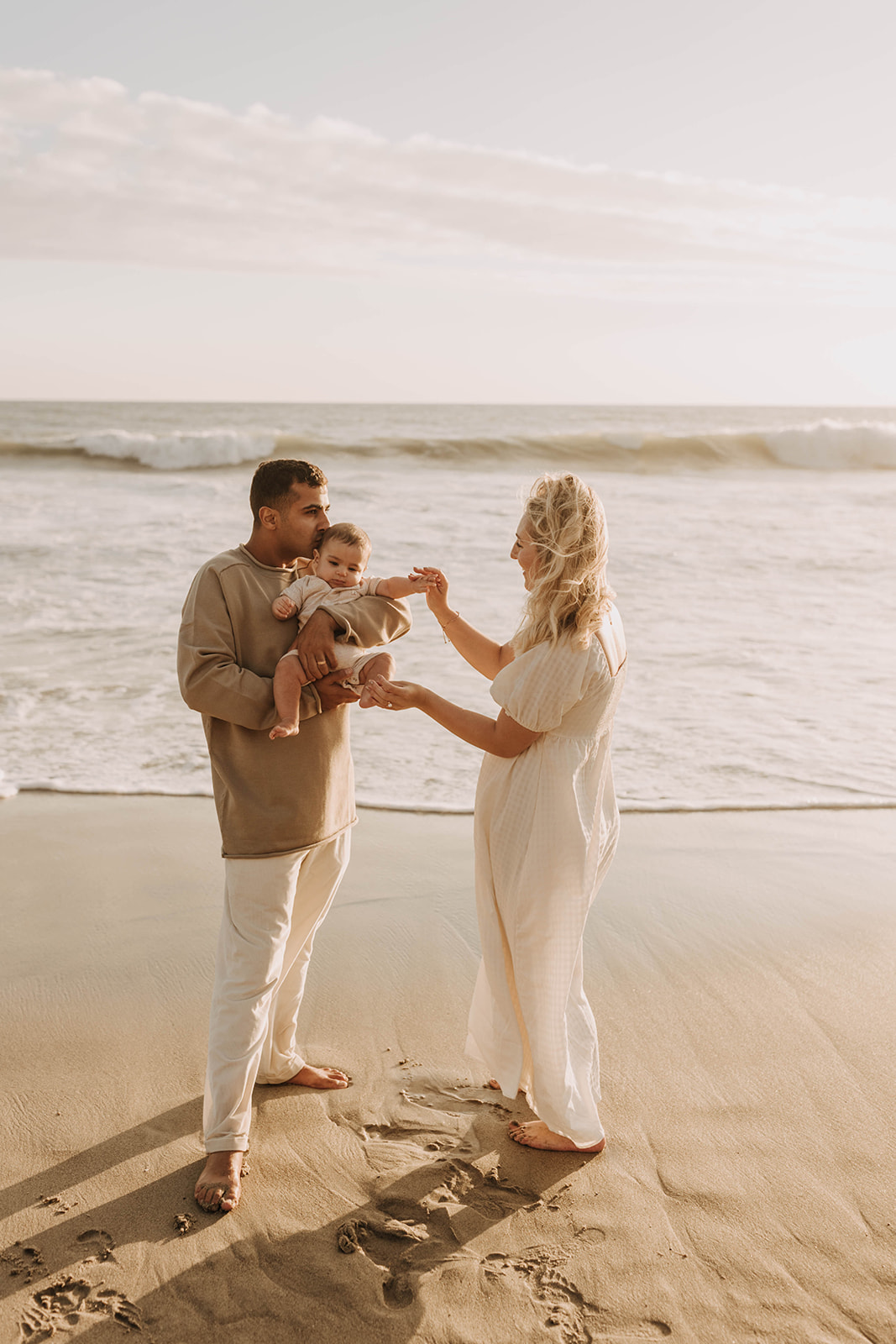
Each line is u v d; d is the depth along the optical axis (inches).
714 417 3016.7
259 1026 100.3
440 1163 101.1
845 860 173.3
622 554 473.4
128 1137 104.0
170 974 134.8
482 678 276.8
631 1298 83.6
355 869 169.0
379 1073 116.2
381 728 248.7
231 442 942.4
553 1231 91.4
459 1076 115.9
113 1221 92.0
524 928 100.8
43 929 146.6
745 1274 86.0
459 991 133.0
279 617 101.0
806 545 505.4
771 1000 129.7
